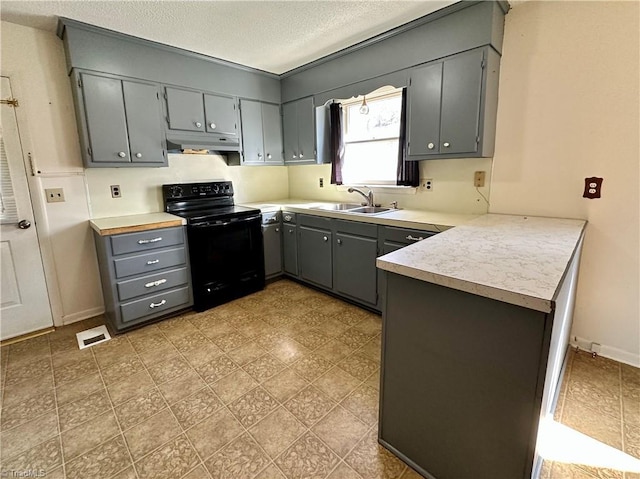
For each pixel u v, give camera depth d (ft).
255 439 4.95
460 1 6.69
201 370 6.65
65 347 7.56
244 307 9.62
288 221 11.22
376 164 10.76
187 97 9.45
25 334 8.15
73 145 8.38
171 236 8.64
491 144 7.54
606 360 6.82
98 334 8.14
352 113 11.17
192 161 10.75
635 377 6.26
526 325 3.17
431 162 9.07
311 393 5.94
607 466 4.46
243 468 4.48
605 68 6.12
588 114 6.41
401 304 4.20
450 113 7.39
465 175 8.42
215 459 4.62
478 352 3.58
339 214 9.32
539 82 6.84
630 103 5.97
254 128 11.22
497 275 3.54
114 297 7.88
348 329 8.26
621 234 6.40
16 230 7.85
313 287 11.05
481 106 6.95
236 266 10.11
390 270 4.09
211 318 8.95
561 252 4.45
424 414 4.25
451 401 3.94
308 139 11.16
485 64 6.76
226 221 9.63
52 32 7.76
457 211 8.72
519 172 7.44
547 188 7.12
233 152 11.25
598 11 6.04
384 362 4.56
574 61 6.40
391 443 4.72
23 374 6.56
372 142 10.72
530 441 3.36
